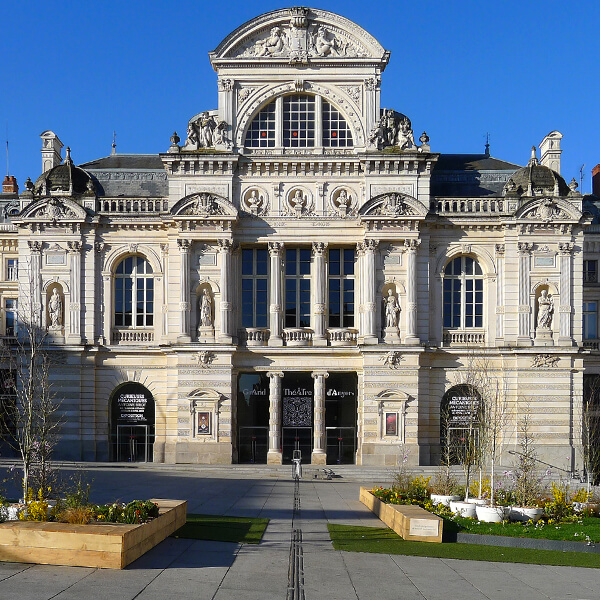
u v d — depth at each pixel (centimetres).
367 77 6144
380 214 5938
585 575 2400
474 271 6250
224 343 5919
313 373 6034
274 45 6162
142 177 6550
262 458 6125
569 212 6066
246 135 6172
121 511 2541
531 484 3569
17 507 2647
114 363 6138
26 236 6166
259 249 6269
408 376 5903
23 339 5981
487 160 6856
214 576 2211
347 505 3806
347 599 2034
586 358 6762
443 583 2233
